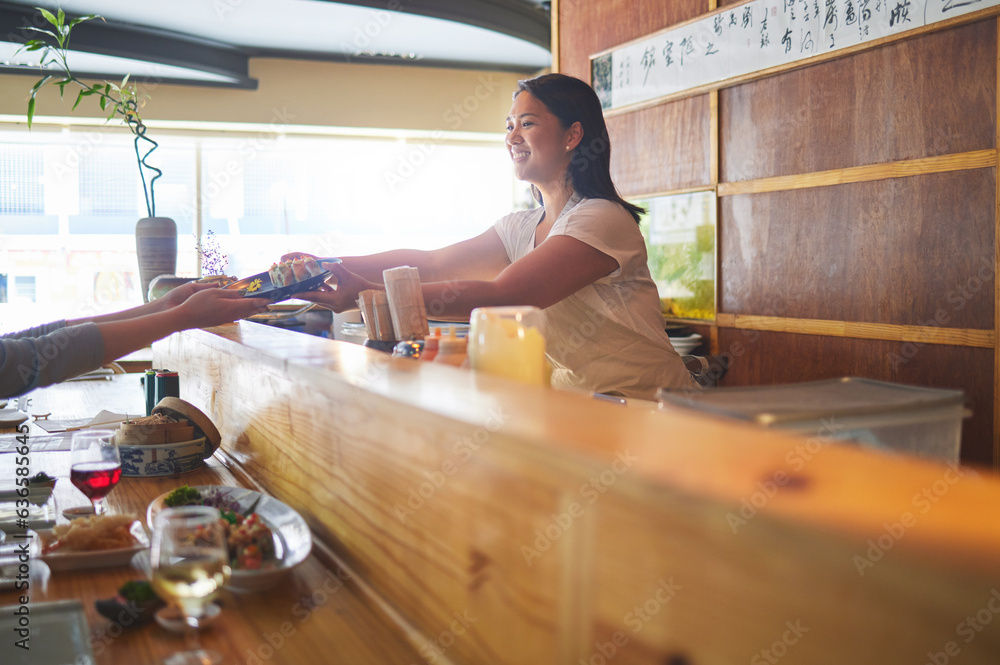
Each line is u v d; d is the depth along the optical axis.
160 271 2.92
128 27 5.39
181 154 6.79
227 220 6.91
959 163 2.52
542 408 0.81
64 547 1.21
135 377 3.41
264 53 6.24
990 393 2.47
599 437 0.67
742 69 3.29
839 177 2.92
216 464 1.90
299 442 1.38
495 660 0.82
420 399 0.88
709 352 3.59
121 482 1.72
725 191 3.42
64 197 6.66
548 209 2.11
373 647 0.93
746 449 0.62
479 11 5.25
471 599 0.85
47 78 3.15
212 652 0.91
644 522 0.63
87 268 6.77
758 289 3.32
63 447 2.03
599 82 4.14
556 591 0.72
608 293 1.88
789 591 0.51
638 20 3.86
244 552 1.09
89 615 1.02
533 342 1.13
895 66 2.72
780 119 3.17
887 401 0.88
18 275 6.65
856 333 2.89
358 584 1.09
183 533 0.88
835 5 2.89
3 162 6.55
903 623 0.44
